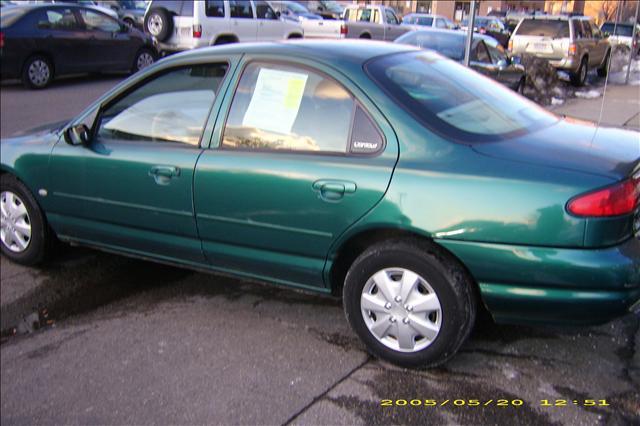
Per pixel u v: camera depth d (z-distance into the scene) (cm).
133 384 331
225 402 312
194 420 300
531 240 291
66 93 1266
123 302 424
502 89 407
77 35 1352
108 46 1417
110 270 477
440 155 313
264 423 295
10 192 471
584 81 1371
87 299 431
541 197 289
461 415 294
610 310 290
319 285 357
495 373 325
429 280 312
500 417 292
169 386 327
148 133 409
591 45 1372
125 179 404
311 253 347
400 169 315
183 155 382
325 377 329
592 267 283
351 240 335
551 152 310
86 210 432
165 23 1589
